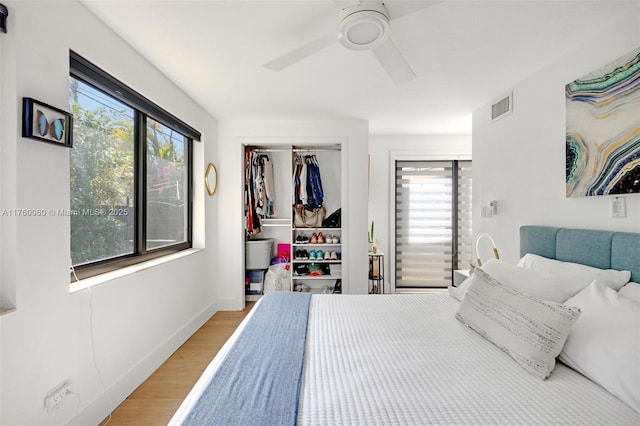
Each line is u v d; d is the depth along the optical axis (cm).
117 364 185
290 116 350
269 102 304
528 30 178
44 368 136
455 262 450
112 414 177
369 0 141
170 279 251
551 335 117
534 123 232
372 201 445
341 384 109
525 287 161
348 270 371
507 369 119
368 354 133
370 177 445
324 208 402
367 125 365
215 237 358
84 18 160
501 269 181
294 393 102
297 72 236
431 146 441
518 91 251
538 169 228
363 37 151
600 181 170
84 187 176
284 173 418
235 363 123
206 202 333
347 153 367
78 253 173
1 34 124
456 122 371
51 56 141
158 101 235
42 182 136
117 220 207
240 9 161
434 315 184
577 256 179
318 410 94
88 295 162
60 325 145
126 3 157
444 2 154
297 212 394
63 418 145
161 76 239
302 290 398
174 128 269
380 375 115
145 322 214
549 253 203
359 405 96
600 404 96
